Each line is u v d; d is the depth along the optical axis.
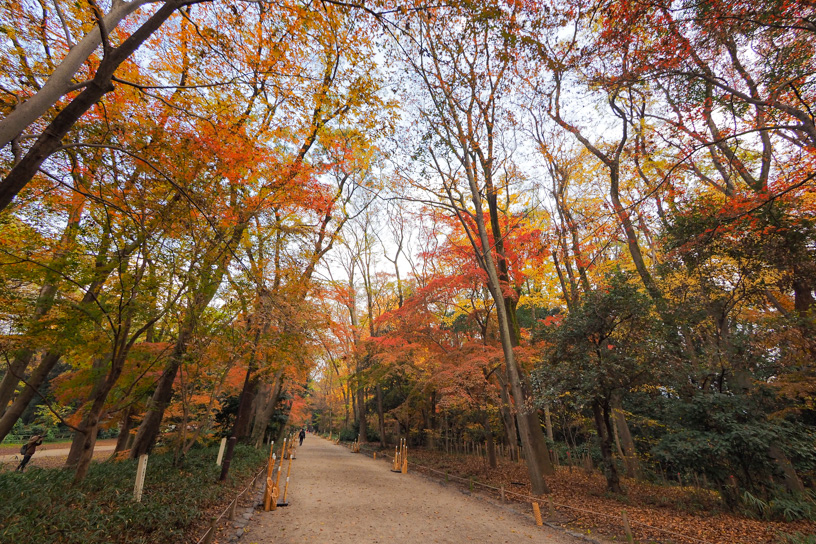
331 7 7.05
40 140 3.67
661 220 13.59
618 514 8.62
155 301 7.48
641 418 13.22
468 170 13.16
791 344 10.05
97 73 3.95
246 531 6.97
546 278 19.81
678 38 9.47
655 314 10.52
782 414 8.98
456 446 24.05
